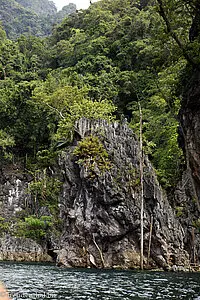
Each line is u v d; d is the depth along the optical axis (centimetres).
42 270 2523
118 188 2942
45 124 5369
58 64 7300
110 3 8469
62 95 4569
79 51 6462
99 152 3072
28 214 4569
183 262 2884
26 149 5488
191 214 3259
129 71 5378
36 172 4891
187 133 1612
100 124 3253
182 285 1772
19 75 6494
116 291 1487
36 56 7394
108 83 5253
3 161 5209
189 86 1658
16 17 14012
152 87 4769
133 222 2891
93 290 1499
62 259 2953
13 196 4791
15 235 4150
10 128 5450
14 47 7412
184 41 1784
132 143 3186
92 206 2973
